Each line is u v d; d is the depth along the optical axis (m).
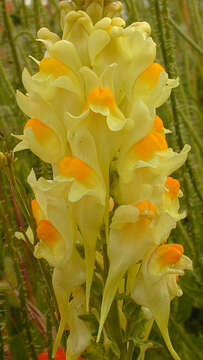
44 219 0.14
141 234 0.13
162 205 0.13
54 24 0.26
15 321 0.19
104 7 0.14
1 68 0.21
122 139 0.13
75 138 0.13
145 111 0.13
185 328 0.21
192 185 0.21
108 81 0.13
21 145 0.14
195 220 0.21
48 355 0.17
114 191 0.13
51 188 0.13
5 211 0.18
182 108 0.22
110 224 0.13
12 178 0.15
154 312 0.14
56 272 0.14
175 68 0.21
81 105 0.13
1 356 0.17
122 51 0.13
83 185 0.13
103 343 0.14
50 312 0.16
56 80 0.13
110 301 0.13
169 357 0.19
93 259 0.13
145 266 0.14
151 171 0.13
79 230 0.14
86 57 0.13
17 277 0.17
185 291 0.21
